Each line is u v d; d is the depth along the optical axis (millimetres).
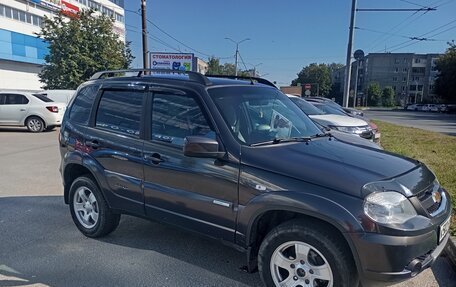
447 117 40188
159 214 3596
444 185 6004
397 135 15148
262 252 2930
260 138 3258
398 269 2457
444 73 61594
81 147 4246
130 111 3861
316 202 2592
